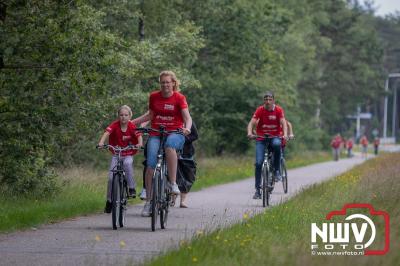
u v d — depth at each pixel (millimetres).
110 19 79125
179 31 79438
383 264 23062
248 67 114438
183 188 45531
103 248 29625
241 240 27766
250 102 119875
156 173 34875
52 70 46125
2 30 45719
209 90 114000
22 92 46250
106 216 41438
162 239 32219
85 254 28078
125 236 33156
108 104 49750
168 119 36250
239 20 106688
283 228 31859
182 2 97562
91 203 45375
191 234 33844
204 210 45188
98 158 81000
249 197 55844
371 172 70938
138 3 78875
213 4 102875
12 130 46312
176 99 36094
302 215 36688
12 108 46031
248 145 124312
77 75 45781
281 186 70125
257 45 109750
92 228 36000
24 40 45625
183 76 80125
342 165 131250
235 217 41125
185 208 46375
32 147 47312
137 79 70812
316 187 55344
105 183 59469
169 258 24328
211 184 70750
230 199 53844
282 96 127250
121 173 36562
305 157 166000
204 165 97562
